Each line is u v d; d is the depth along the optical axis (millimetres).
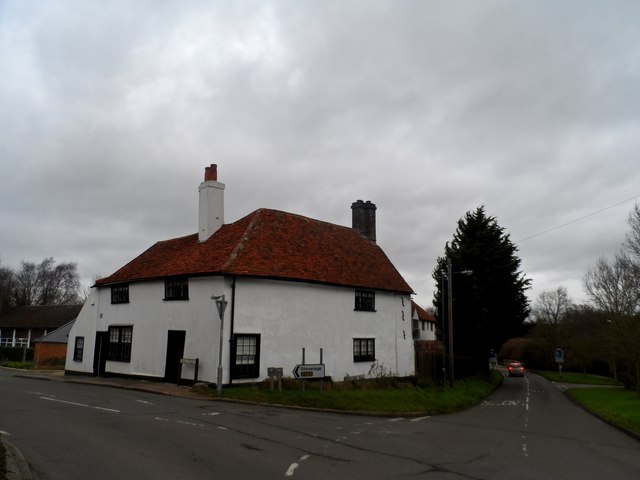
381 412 17172
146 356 23328
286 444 10297
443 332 38812
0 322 61875
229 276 20438
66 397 16453
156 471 7703
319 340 23562
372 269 28750
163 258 25859
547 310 73625
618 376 53594
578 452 11875
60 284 86938
